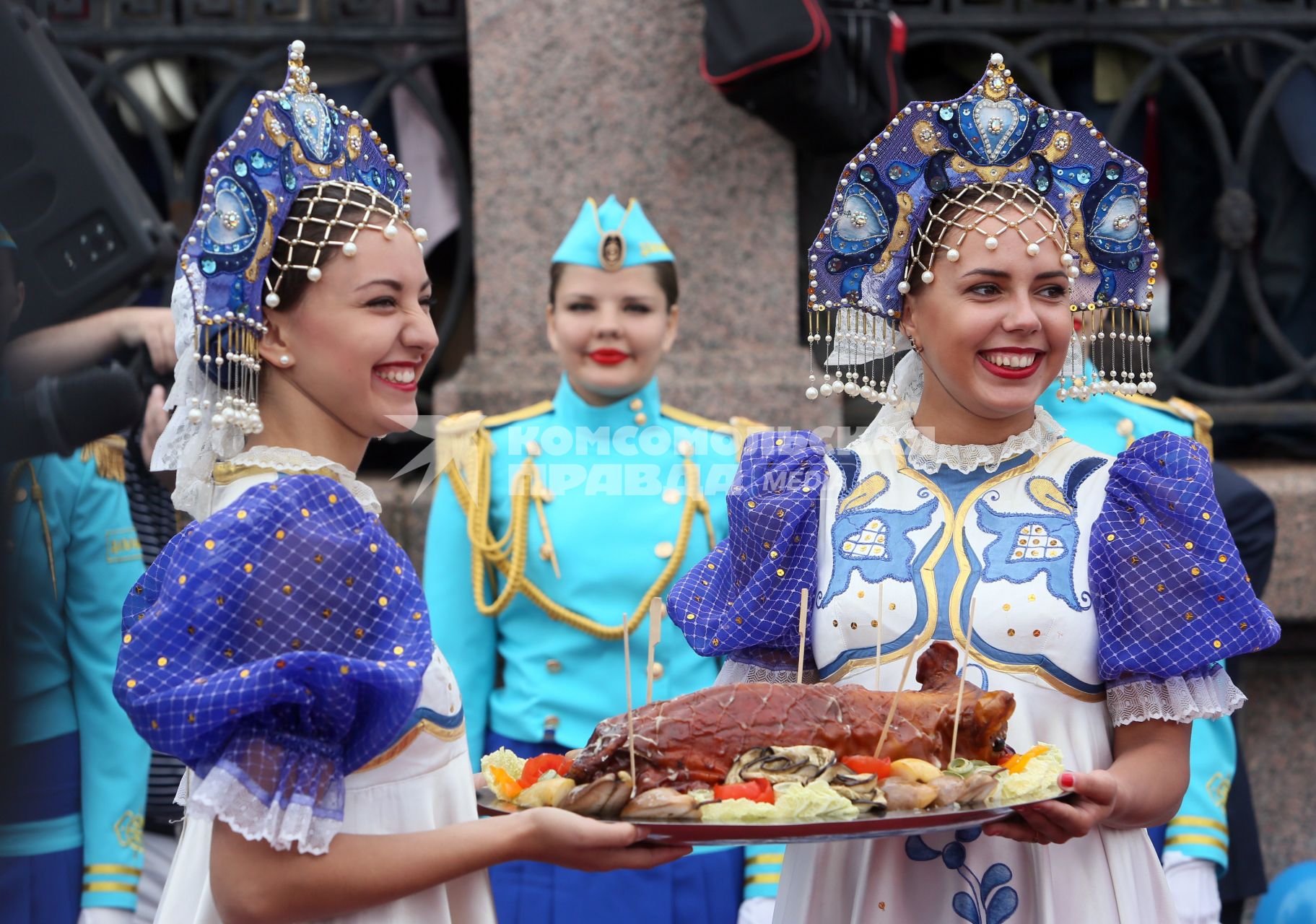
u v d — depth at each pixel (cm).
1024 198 208
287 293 186
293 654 168
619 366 340
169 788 303
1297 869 334
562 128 426
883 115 406
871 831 167
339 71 450
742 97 398
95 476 283
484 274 427
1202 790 291
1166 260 461
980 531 210
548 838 174
